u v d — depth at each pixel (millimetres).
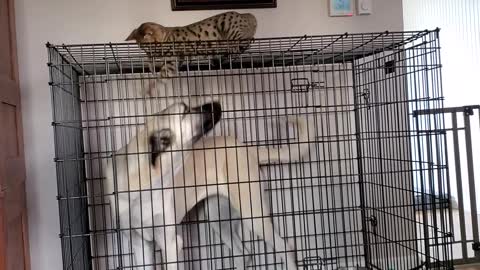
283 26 2193
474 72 4254
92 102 2066
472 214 2414
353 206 2238
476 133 3451
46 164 2043
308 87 2156
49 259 2043
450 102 4383
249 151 1919
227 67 2109
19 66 2021
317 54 2076
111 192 1771
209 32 1860
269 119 2164
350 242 2240
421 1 4543
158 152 1655
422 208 2121
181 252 1993
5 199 1560
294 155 2064
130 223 1687
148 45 1765
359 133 2232
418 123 1941
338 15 2229
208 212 1982
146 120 1795
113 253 2076
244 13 2068
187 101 1854
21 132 1986
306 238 2213
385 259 2230
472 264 2346
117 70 2039
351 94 2250
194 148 1748
